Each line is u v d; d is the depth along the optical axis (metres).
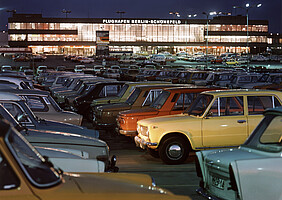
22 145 3.51
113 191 3.22
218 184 5.79
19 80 16.38
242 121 9.97
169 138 10.09
